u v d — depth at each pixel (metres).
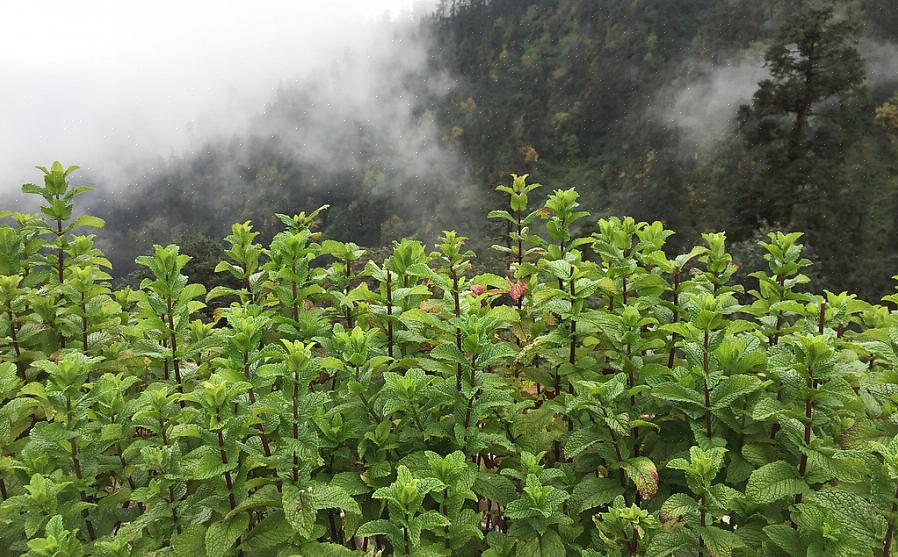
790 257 4.20
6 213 4.45
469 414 3.08
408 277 4.24
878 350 3.02
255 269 4.69
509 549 2.90
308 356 2.76
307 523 2.45
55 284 4.43
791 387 2.87
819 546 2.52
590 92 172.50
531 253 5.58
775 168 41.84
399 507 2.51
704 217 66.88
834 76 40.38
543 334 4.11
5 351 4.15
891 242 58.91
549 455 3.71
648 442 3.43
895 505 2.34
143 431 3.62
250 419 2.69
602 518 3.04
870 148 83.50
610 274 3.98
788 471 2.80
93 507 2.98
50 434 2.74
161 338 3.93
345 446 3.09
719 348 3.12
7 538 2.93
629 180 135.00
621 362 3.68
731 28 156.88
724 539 2.62
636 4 184.12
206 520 2.87
